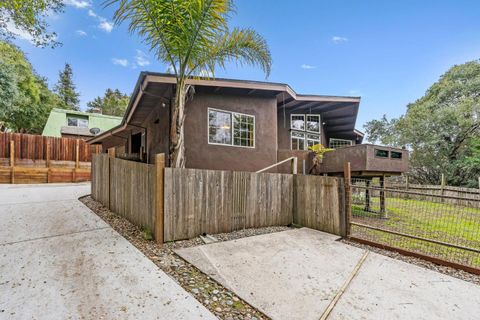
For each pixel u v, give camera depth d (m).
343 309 2.31
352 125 13.03
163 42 4.41
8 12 5.57
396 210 8.00
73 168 10.75
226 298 2.43
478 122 13.20
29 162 9.84
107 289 2.40
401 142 16.50
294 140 10.71
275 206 5.44
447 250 4.31
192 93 6.39
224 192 4.61
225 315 2.16
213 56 4.99
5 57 11.48
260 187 5.20
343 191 4.75
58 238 3.64
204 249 3.66
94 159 6.41
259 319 2.14
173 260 3.21
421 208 7.53
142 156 10.00
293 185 5.77
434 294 2.66
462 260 3.78
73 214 4.91
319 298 2.49
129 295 2.33
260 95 8.34
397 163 8.08
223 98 7.60
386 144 17.88
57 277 2.56
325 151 8.68
